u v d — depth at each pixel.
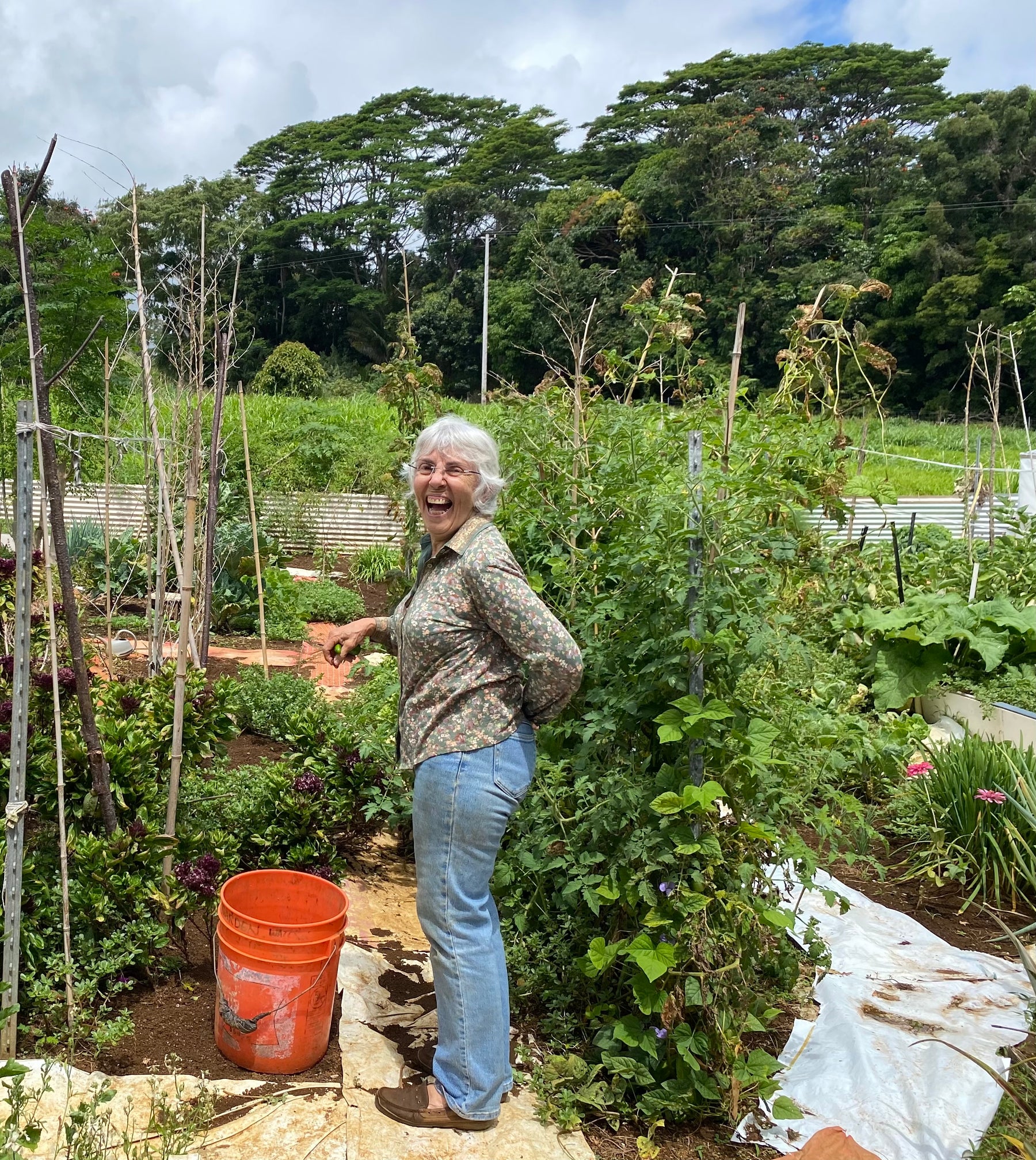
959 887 4.19
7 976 2.48
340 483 12.91
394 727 4.31
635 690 2.84
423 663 2.45
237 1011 2.54
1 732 2.88
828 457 4.58
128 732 3.22
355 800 3.97
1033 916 3.93
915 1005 3.15
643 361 4.56
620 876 2.76
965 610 6.16
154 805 3.19
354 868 3.96
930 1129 2.55
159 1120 2.26
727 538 2.73
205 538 4.22
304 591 9.37
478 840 2.42
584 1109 2.64
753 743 2.65
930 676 6.06
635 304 4.72
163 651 5.22
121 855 2.82
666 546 2.69
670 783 2.67
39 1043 2.51
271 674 6.56
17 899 2.46
